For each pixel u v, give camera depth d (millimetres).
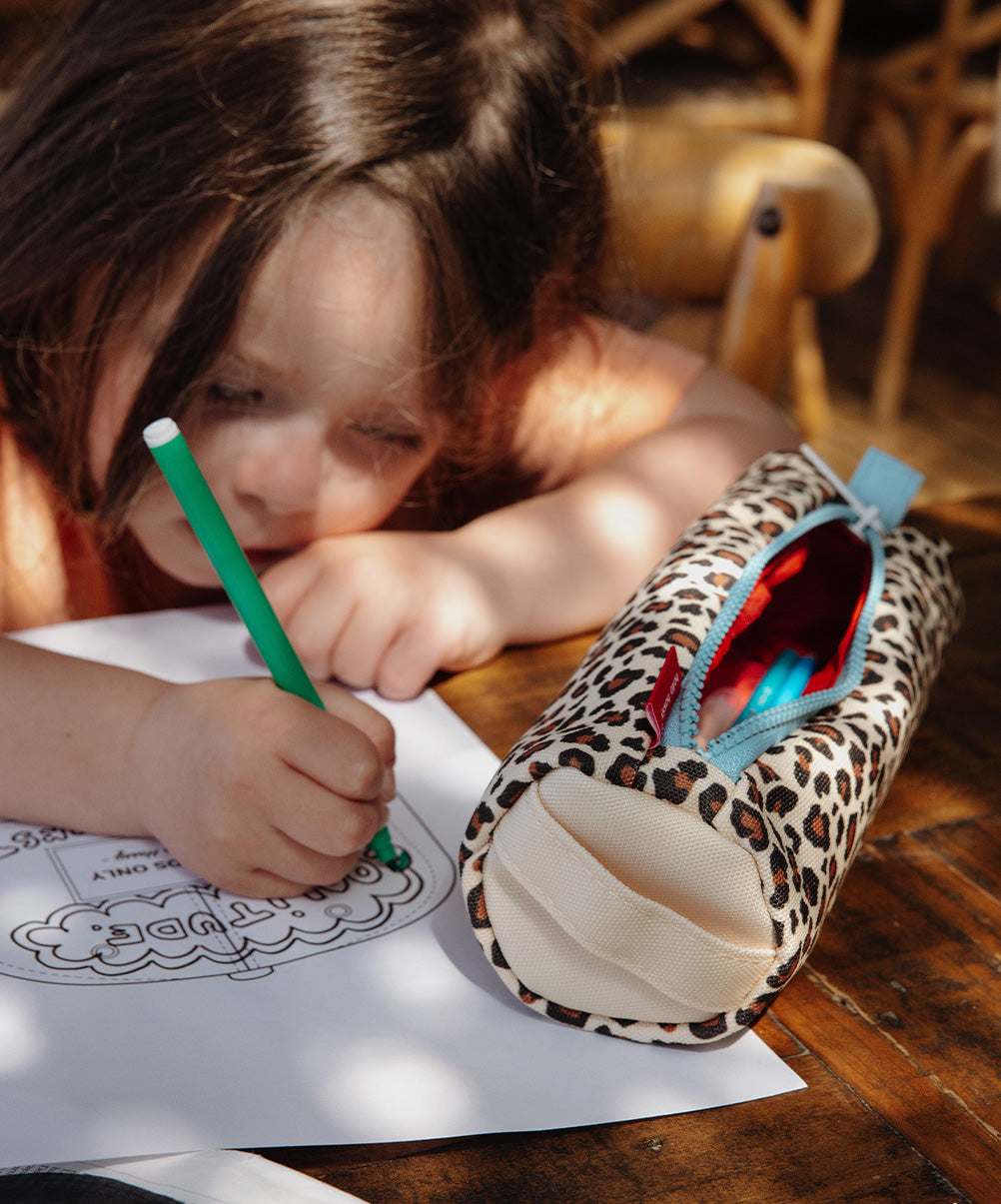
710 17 2500
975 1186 342
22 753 464
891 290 2838
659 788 359
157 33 664
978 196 2801
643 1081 370
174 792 438
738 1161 344
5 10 971
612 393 812
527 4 742
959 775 539
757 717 394
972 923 450
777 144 1012
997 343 2613
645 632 427
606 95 1038
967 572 721
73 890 434
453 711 566
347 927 426
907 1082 376
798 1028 396
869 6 2615
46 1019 374
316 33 644
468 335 667
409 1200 327
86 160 650
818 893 374
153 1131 336
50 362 686
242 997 390
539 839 367
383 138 616
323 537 678
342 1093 357
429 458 714
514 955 384
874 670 463
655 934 361
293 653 457
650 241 1003
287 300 599
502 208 667
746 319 982
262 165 607
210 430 637
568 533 669
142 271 622
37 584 756
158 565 727
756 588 474
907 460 2098
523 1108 356
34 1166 322
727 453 750
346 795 423
